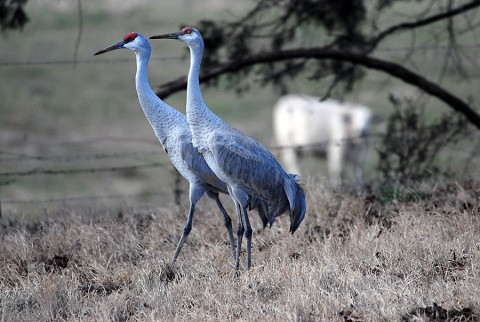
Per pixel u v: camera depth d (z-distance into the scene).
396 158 24.95
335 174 37.75
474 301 13.00
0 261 16.83
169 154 17.36
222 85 36.97
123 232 18.48
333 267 15.14
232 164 15.95
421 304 13.21
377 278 14.66
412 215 17.55
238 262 16.03
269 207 16.80
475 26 24.20
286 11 23.17
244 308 13.78
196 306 14.09
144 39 17.11
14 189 37.31
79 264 16.95
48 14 69.94
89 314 14.16
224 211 17.25
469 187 20.28
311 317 13.06
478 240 15.77
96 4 72.12
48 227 18.95
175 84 22.66
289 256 16.73
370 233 17.02
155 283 15.38
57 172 21.25
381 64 23.53
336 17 23.44
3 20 21.39
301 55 22.94
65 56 63.84
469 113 24.09
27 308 14.21
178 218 19.75
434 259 15.23
